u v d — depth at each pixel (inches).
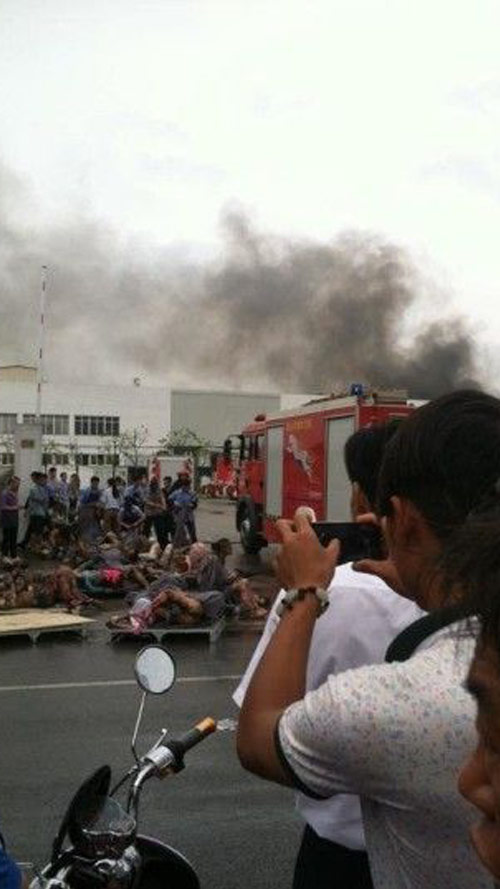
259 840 200.5
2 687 350.3
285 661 63.2
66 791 229.0
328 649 84.9
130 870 91.7
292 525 70.2
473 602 37.2
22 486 929.5
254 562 840.9
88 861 90.1
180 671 380.2
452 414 62.7
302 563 67.5
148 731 286.0
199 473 2886.3
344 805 82.2
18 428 932.6
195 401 4478.3
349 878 83.3
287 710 57.5
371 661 84.0
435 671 51.5
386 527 64.8
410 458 62.3
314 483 702.5
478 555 37.5
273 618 72.3
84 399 4013.3
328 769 54.4
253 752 59.4
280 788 235.8
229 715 306.5
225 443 969.5
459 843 51.5
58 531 854.5
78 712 311.0
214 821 211.6
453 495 60.4
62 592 539.5
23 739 276.4
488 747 35.5
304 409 734.5
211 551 509.7
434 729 50.0
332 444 671.8
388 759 51.3
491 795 35.4
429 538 61.7
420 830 52.6
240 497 916.6
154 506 880.9
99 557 641.0
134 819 95.0
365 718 51.6
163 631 449.7
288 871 184.5
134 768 103.3
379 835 56.1
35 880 90.1
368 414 623.8
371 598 84.9
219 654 418.6
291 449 759.7
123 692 341.7
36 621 469.7
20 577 550.3
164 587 473.7
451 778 50.1
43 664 395.9
